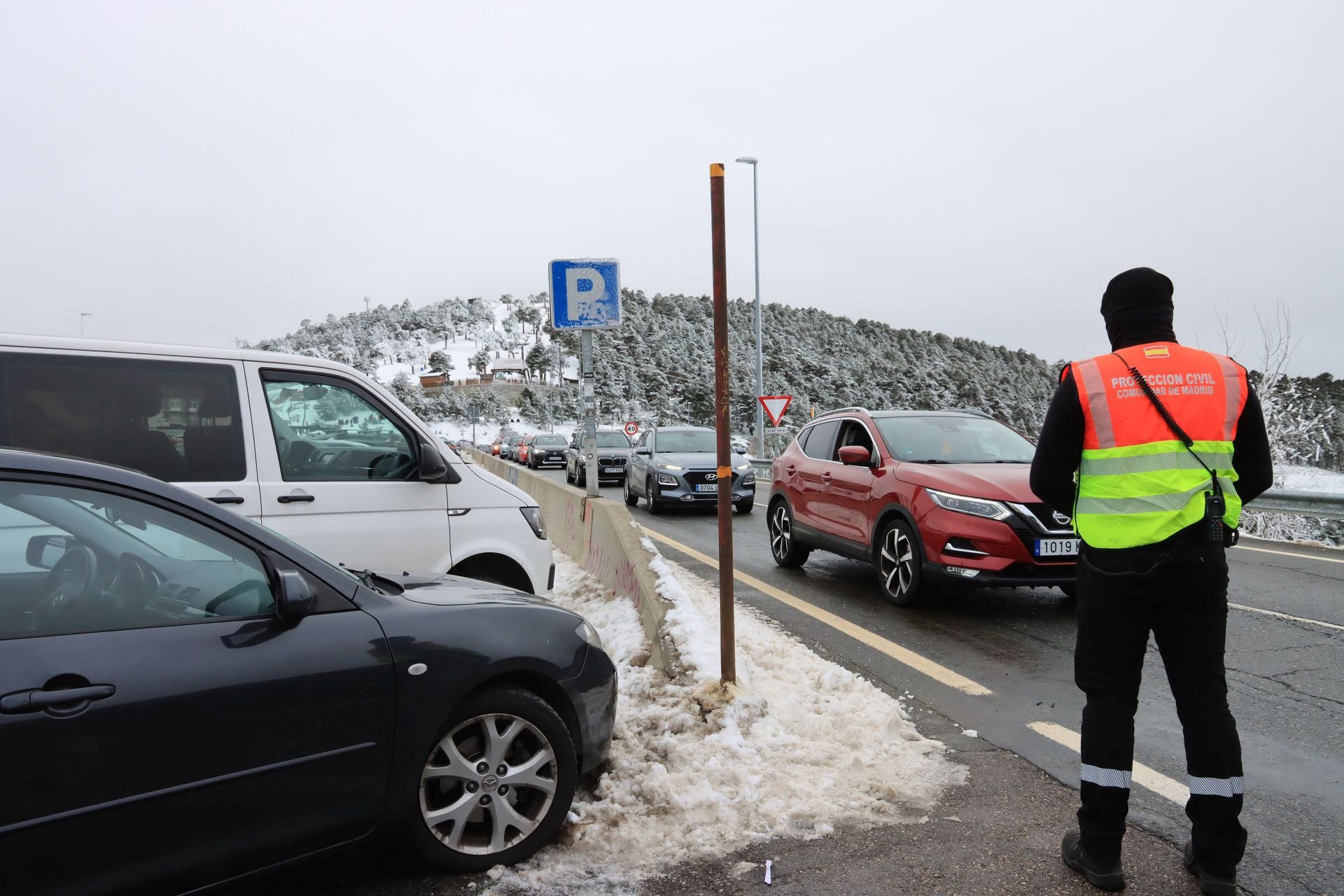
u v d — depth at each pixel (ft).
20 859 6.84
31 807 6.88
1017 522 20.85
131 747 7.37
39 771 6.92
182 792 7.64
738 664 15.28
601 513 25.08
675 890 9.31
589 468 28.02
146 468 13.44
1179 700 9.20
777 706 14.08
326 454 15.40
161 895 7.61
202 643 7.98
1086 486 9.36
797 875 9.59
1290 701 15.58
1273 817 11.02
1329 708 15.20
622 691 15.12
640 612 18.85
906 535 23.34
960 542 21.44
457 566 16.89
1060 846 10.26
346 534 15.25
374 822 8.92
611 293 27.50
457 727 9.57
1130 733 9.20
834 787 11.68
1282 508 37.60
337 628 8.81
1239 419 9.26
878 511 24.66
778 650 17.22
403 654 9.10
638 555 20.49
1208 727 8.95
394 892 9.25
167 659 7.72
